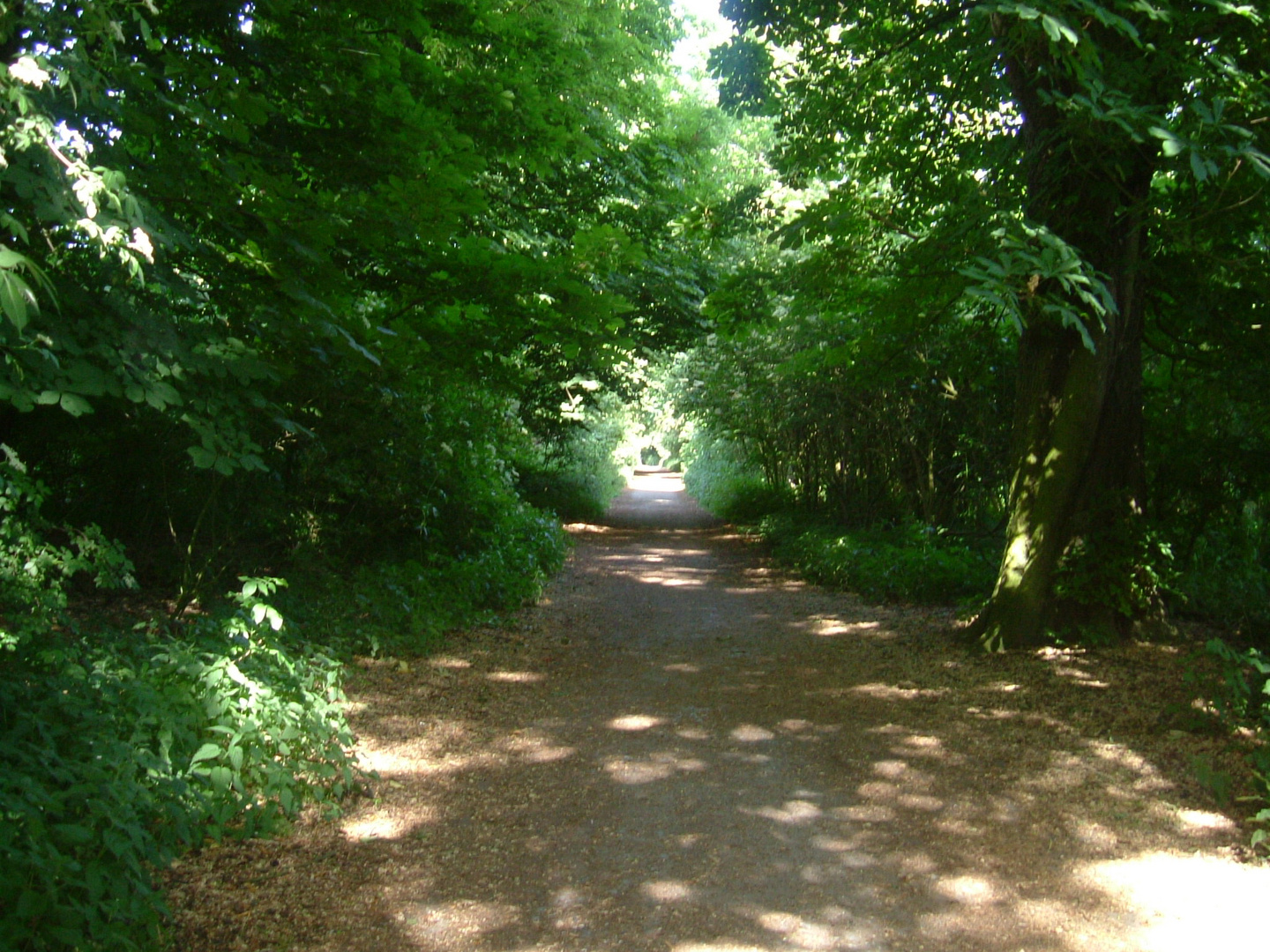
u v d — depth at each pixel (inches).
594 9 442.9
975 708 264.8
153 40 204.2
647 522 1066.7
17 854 111.3
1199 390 403.9
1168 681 277.4
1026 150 330.0
